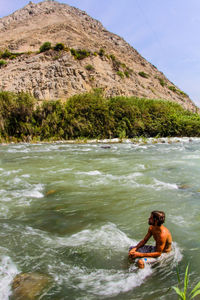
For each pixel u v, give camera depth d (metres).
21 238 4.04
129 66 63.44
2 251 3.63
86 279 3.03
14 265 3.27
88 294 2.75
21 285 2.85
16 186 7.02
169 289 2.81
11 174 8.48
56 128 21.64
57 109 22.06
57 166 9.93
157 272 3.18
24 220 4.79
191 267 3.25
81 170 9.10
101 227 4.46
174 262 3.38
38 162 10.88
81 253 3.62
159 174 8.41
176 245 3.83
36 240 3.98
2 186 7.02
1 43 59.44
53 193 6.39
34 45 56.44
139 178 7.82
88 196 6.14
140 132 24.62
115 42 78.19
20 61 44.12
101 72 47.31
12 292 2.73
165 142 20.62
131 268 3.26
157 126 24.86
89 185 7.07
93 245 3.84
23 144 18.84
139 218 4.86
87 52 49.91
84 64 47.12
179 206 5.43
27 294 2.71
